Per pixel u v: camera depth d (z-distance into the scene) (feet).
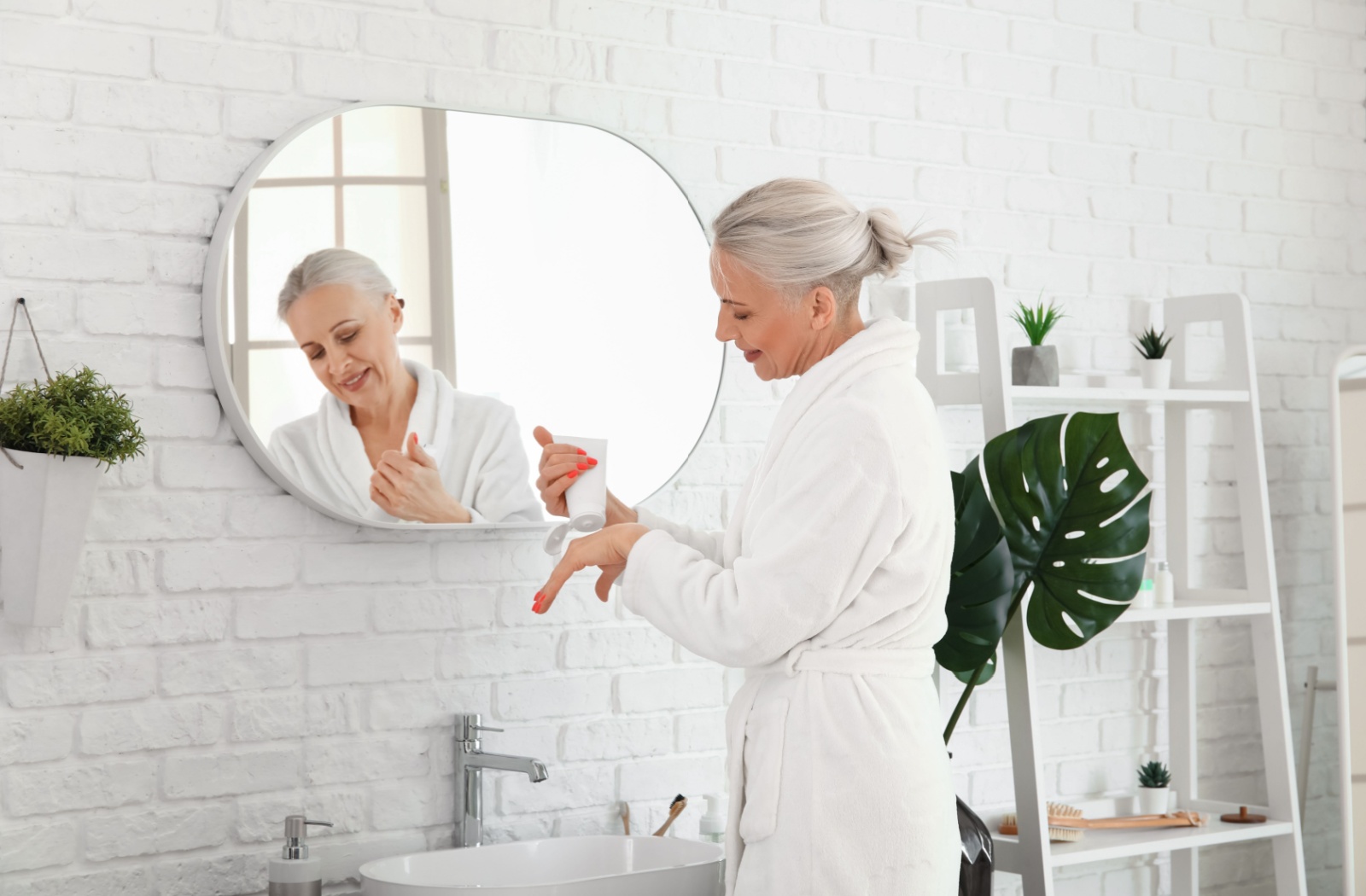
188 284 6.09
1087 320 8.79
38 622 5.47
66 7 5.84
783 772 4.93
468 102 6.75
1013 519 7.27
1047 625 7.22
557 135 6.84
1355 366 9.80
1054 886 8.59
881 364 5.15
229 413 6.13
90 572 5.90
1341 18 9.87
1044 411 8.71
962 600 6.86
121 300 5.95
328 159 6.27
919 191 8.18
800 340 5.27
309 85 6.35
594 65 7.13
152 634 6.03
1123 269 8.94
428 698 6.67
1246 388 8.49
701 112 7.46
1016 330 8.51
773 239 5.08
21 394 5.41
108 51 5.93
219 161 6.15
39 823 5.78
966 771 8.29
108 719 5.93
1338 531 8.54
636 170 7.04
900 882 4.84
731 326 5.35
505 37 6.87
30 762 5.77
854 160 7.95
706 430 7.43
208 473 6.15
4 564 5.50
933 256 8.24
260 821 6.25
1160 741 9.02
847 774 4.86
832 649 5.00
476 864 6.29
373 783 6.51
